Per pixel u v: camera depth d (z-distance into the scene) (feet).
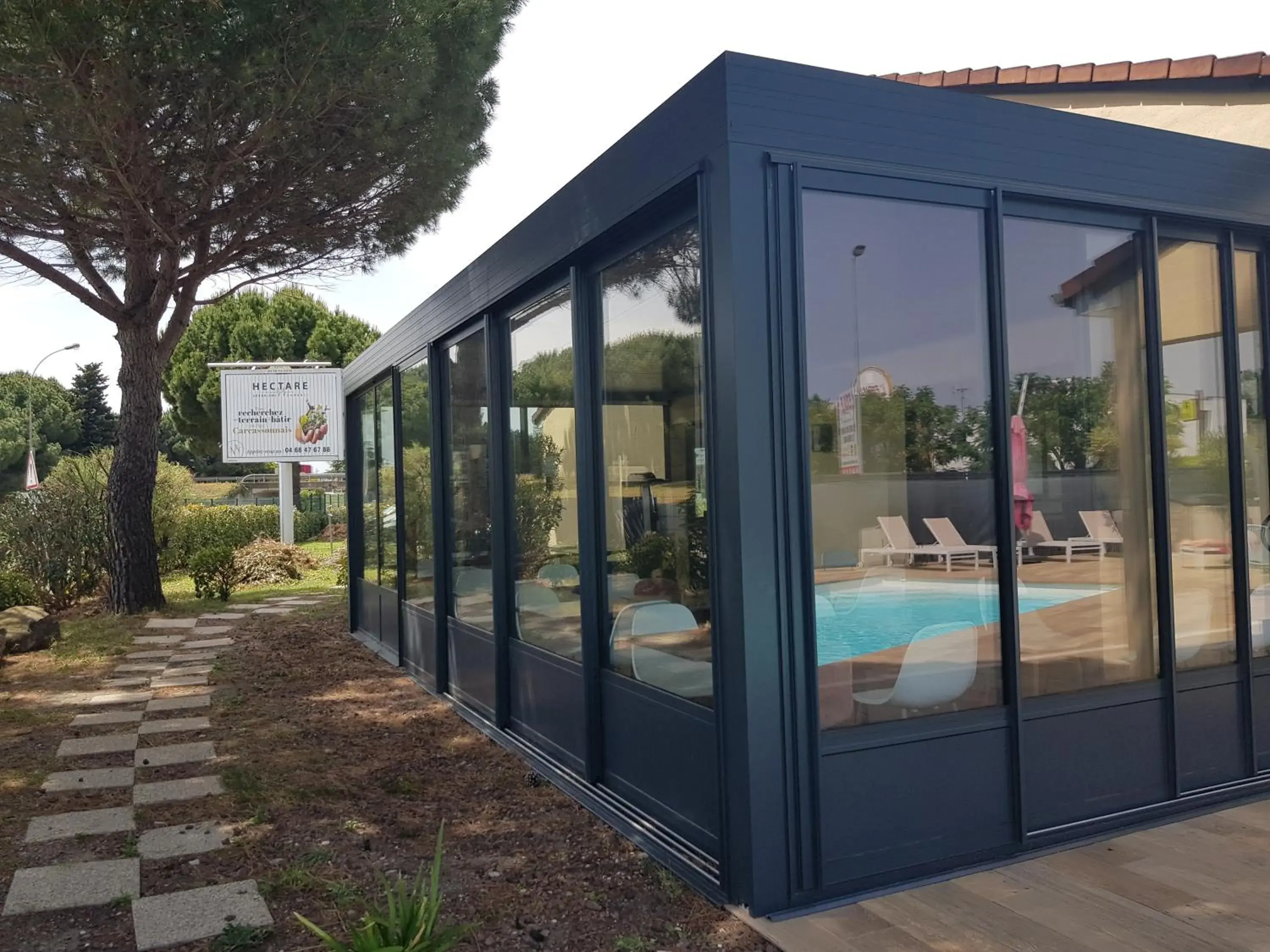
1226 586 13.82
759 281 10.12
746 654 9.96
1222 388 13.79
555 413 15.64
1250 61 25.44
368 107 26.50
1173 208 12.91
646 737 12.85
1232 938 9.44
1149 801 12.71
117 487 36.63
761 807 10.04
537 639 16.87
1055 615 12.19
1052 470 12.27
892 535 10.99
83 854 12.55
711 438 10.53
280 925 10.39
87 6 21.18
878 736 10.71
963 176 11.35
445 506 21.85
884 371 11.00
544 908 10.65
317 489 103.96
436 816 13.93
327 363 68.13
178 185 27.45
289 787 15.31
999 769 11.51
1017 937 9.53
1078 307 12.55
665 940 9.75
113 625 33.47
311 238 33.32
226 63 23.41
